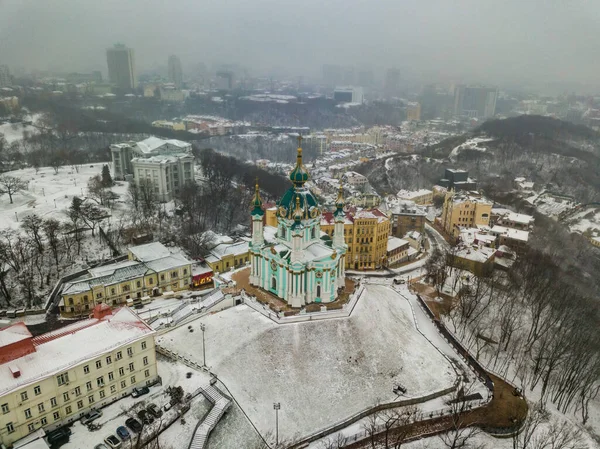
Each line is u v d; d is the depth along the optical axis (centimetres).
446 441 8331
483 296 13400
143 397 8381
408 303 13100
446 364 10381
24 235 15350
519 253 18012
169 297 13150
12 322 11538
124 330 8494
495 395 9675
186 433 7731
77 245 15362
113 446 7131
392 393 9312
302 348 9944
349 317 10844
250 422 8200
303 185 11544
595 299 14912
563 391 9912
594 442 9006
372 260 16588
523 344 12031
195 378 8975
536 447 8244
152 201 19712
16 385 6944
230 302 11525
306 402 8862
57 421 7556
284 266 11188
